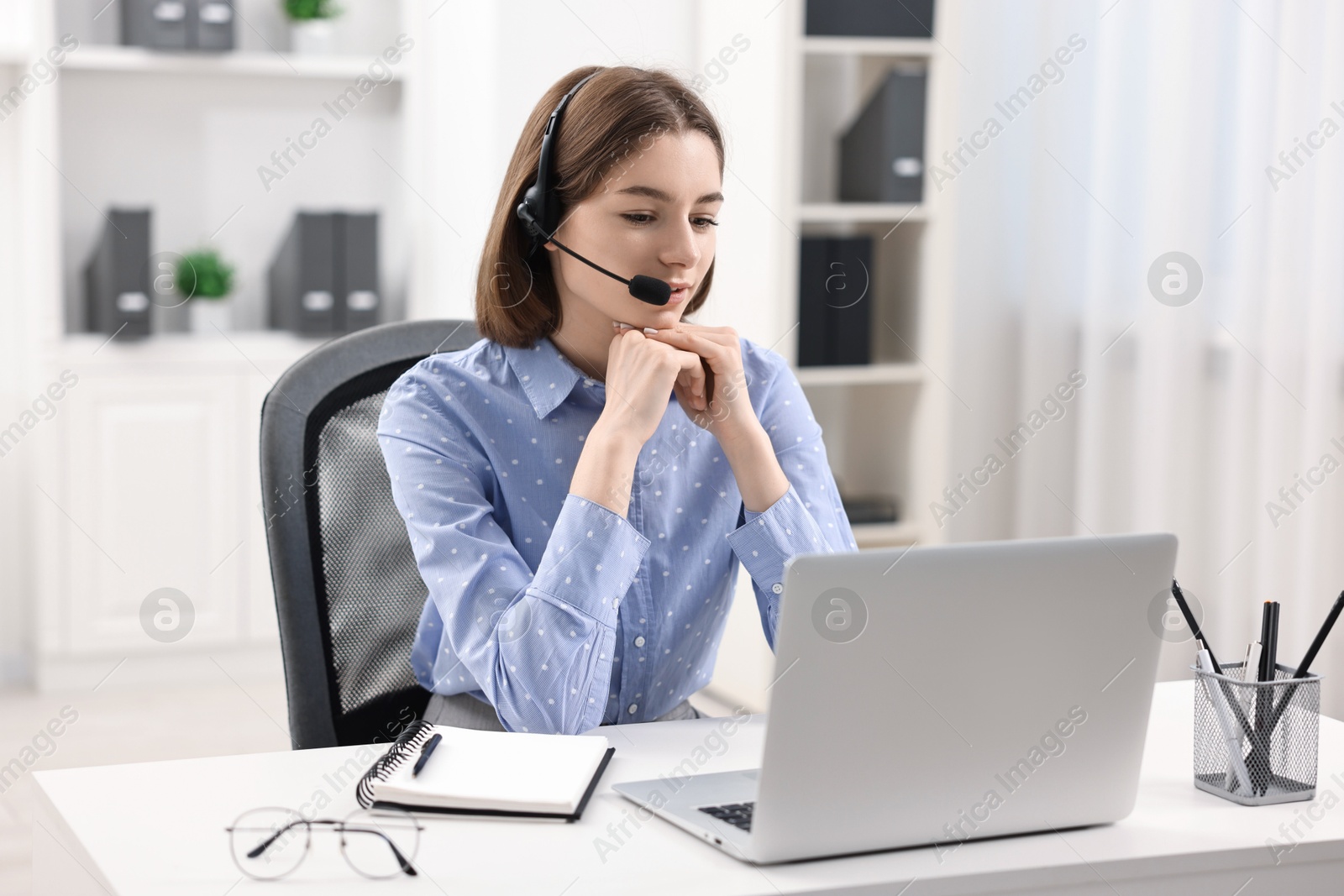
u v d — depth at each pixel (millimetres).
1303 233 2260
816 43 2908
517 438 1359
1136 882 941
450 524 1272
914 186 3010
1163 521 2545
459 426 1354
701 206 1337
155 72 3387
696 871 890
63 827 976
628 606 1329
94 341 3148
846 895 870
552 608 1193
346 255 3314
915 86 2986
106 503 3174
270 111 3508
